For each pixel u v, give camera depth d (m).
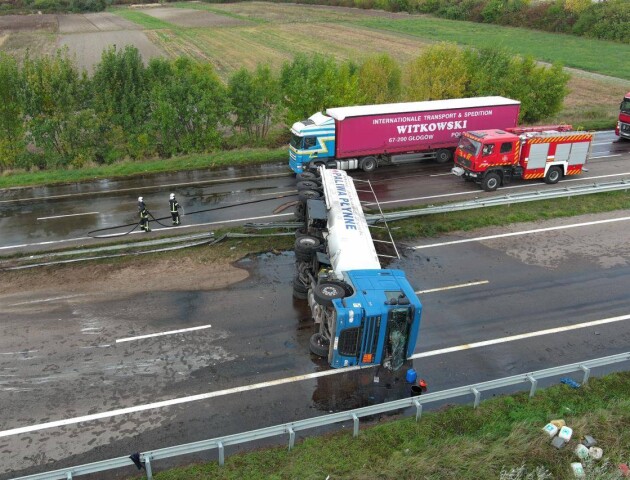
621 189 23.56
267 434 9.95
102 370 12.69
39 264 17.97
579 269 17.22
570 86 47.44
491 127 27.12
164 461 10.20
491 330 14.23
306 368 12.76
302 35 72.38
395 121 25.38
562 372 11.74
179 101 29.08
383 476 9.58
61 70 27.83
